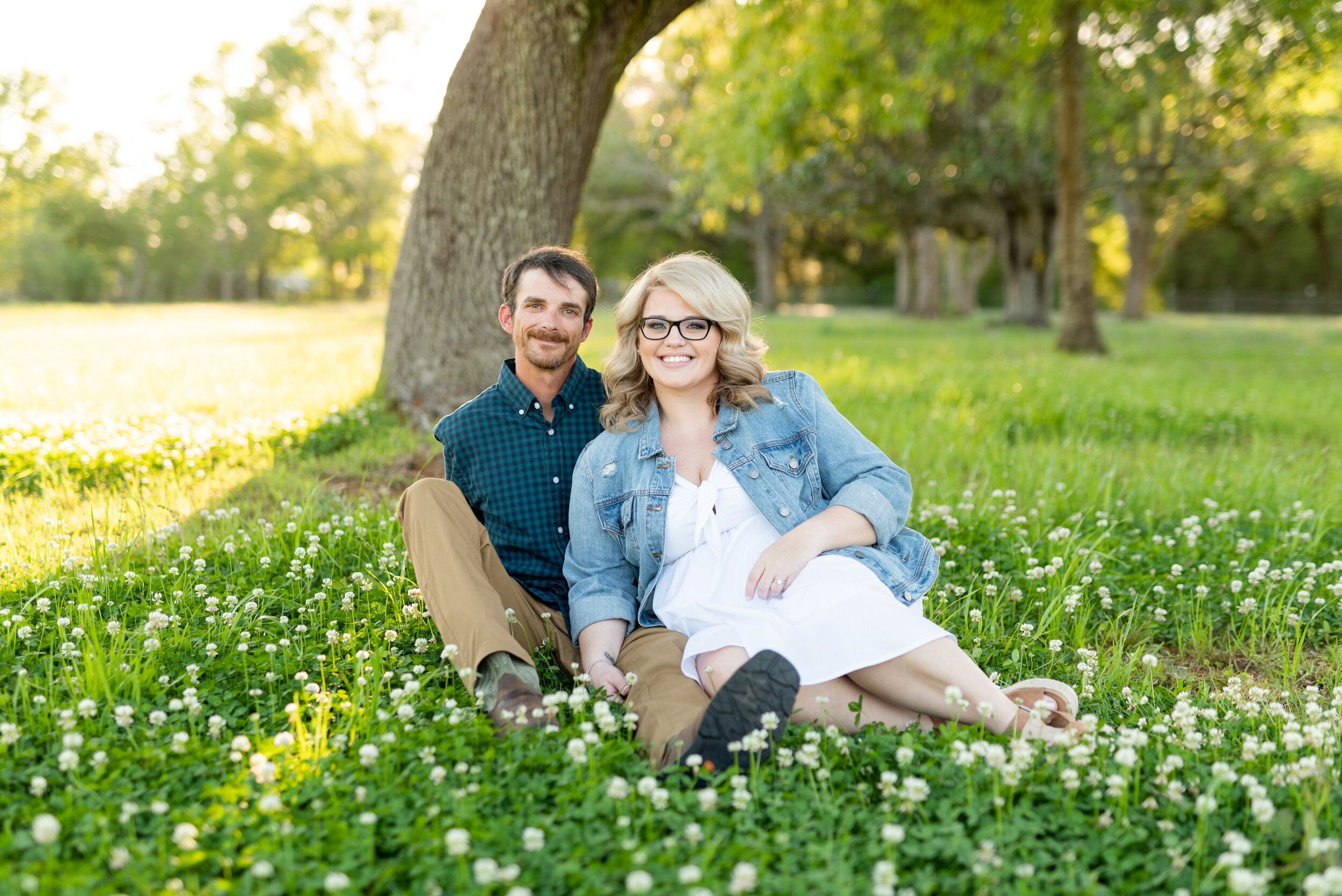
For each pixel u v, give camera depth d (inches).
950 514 169.5
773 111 538.3
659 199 1531.7
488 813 74.4
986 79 682.2
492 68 252.1
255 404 315.0
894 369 440.8
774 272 1701.5
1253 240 1971.0
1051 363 490.3
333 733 89.4
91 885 61.3
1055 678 113.3
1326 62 573.3
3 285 2372.0
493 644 92.3
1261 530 172.7
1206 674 123.3
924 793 73.0
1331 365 501.7
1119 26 625.9
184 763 80.8
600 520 107.4
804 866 68.5
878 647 86.6
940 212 1074.7
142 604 123.8
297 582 131.6
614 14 262.1
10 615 117.4
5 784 77.8
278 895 62.7
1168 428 285.4
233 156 2121.1
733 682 78.0
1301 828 73.3
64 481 199.0
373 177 2041.1
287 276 3216.0
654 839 70.7
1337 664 121.2
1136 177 982.4
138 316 1214.9
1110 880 67.9
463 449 115.7
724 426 103.6
